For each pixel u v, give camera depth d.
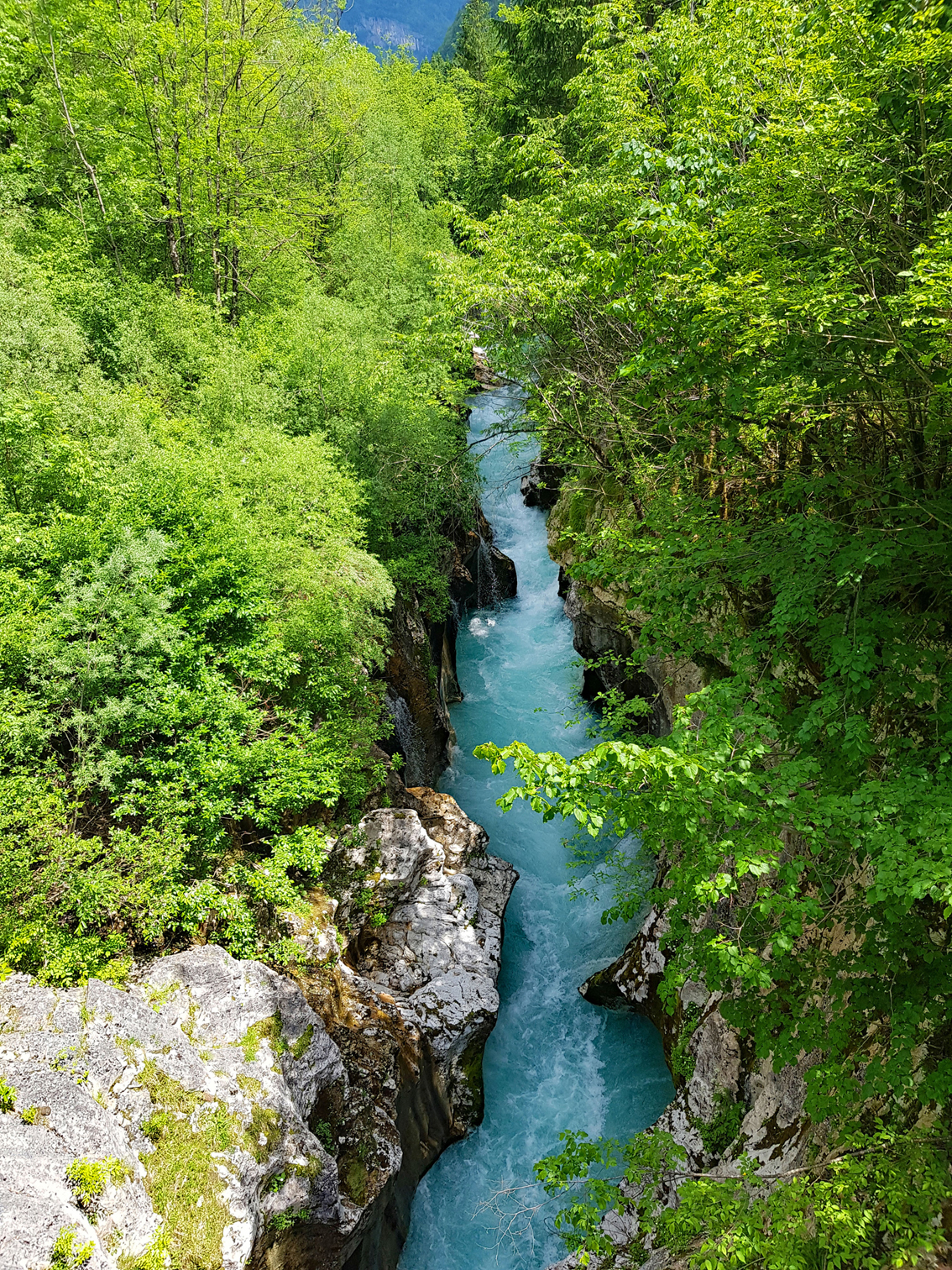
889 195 5.78
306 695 13.02
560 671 24.11
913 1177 5.32
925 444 6.88
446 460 19.09
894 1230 5.01
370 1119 10.02
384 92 34.84
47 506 11.38
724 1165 9.06
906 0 5.47
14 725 8.79
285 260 23.41
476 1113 12.33
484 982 13.08
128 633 10.38
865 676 5.85
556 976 14.88
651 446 12.33
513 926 16.03
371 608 15.48
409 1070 11.26
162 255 20.56
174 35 16.27
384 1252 10.32
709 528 8.77
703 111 8.33
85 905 8.38
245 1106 7.81
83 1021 7.15
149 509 12.15
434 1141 11.76
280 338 19.42
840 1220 5.02
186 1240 6.50
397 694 17.70
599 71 13.05
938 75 5.15
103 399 13.11
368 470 18.86
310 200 23.86
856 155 5.50
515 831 18.53
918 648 6.09
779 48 7.79
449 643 23.39
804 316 5.66
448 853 15.17
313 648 13.24
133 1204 6.30
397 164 30.72
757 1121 8.98
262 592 12.48
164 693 10.27
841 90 5.91
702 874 5.38
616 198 11.23
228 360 16.75
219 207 20.50
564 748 20.45
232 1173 7.15
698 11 11.52
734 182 7.05
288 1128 8.19
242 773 10.60
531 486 31.20
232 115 18.62
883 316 5.21
